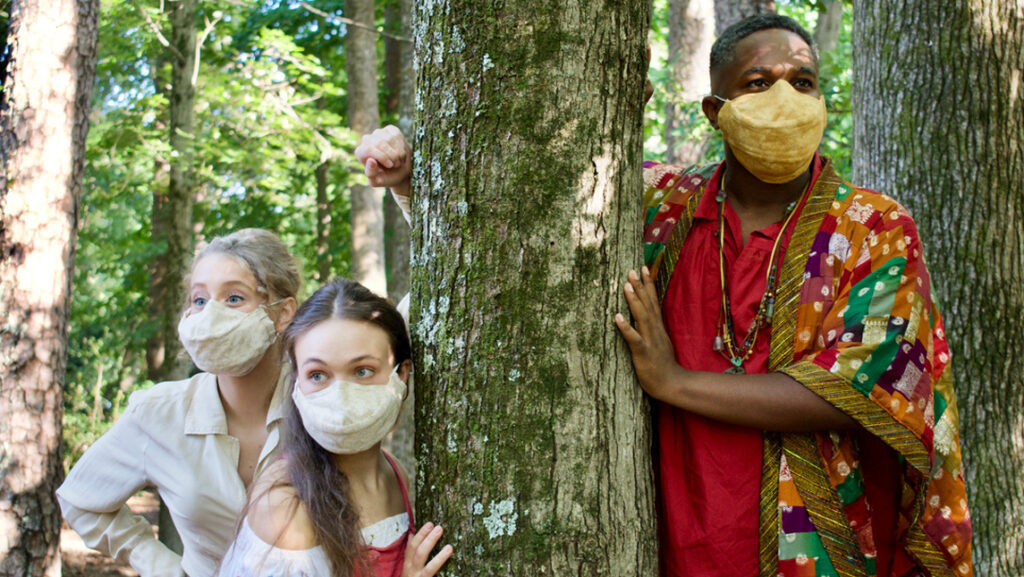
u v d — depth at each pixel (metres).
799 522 2.10
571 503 1.87
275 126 10.62
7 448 5.18
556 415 1.87
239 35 12.40
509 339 1.88
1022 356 4.07
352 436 1.92
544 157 1.87
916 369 2.09
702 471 2.14
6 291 5.30
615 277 1.95
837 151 8.41
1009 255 4.07
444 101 1.94
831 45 12.20
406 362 2.11
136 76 11.53
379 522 2.11
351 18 10.98
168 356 9.57
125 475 2.61
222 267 2.43
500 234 1.88
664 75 9.96
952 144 4.11
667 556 2.19
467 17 1.90
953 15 4.10
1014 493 4.05
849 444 2.16
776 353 2.14
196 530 2.57
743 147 2.15
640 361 2.00
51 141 5.45
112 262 12.64
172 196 9.88
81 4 5.61
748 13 7.79
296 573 1.92
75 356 17.94
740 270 2.21
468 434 1.90
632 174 2.00
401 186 2.33
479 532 1.88
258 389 2.55
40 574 5.22
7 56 5.62
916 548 2.27
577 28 1.88
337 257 15.86
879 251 2.14
